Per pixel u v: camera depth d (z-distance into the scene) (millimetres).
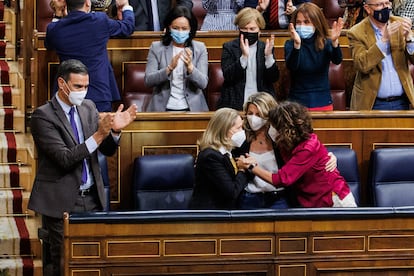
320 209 7770
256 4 11766
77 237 7477
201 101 10539
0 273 10039
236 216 7621
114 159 9703
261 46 10422
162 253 7582
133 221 7512
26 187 11312
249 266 7684
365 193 10008
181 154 9516
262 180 8648
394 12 11883
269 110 8562
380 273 7863
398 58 10492
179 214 7582
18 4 13562
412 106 10727
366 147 10031
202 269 7625
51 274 8922
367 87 10516
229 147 8461
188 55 10266
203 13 12680
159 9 11883
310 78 10422
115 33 10781
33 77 11102
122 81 11383
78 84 8164
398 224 7836
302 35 10273
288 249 7730
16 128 12344
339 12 12750
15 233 10422
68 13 10383
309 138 8484
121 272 7539
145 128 9719
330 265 7781
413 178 9703
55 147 8141
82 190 8383
